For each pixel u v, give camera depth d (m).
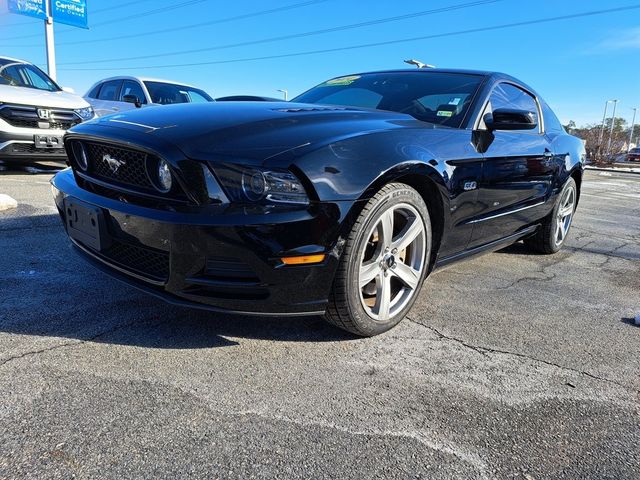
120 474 1.48
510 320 2.88
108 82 9.90
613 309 3.19
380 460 1.62
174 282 2.07
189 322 2.53
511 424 1.87
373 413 1.87
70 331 2.35
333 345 2.40
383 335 2.55
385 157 2.25
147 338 2.34
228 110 2.50
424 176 2.46
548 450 1.73
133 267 2.26
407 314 2.83
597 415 1.96
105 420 1.72
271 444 1.66
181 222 1.96
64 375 1.98
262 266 1.98
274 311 2.11
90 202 2.33
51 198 5.40
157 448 1.60
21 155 6.40
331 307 2.28
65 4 15.54
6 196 4.81
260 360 2.21
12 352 2.12
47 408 1.76
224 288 2.04
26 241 3.75
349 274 2.19
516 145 3.34
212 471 1.52
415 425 1.82
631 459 1.71
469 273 3.81
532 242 4.50
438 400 1.99
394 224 2.54
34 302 2.65
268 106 2.67
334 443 1.69
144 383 1.97
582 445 1.77
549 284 3.65
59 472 1.47
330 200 2.03
